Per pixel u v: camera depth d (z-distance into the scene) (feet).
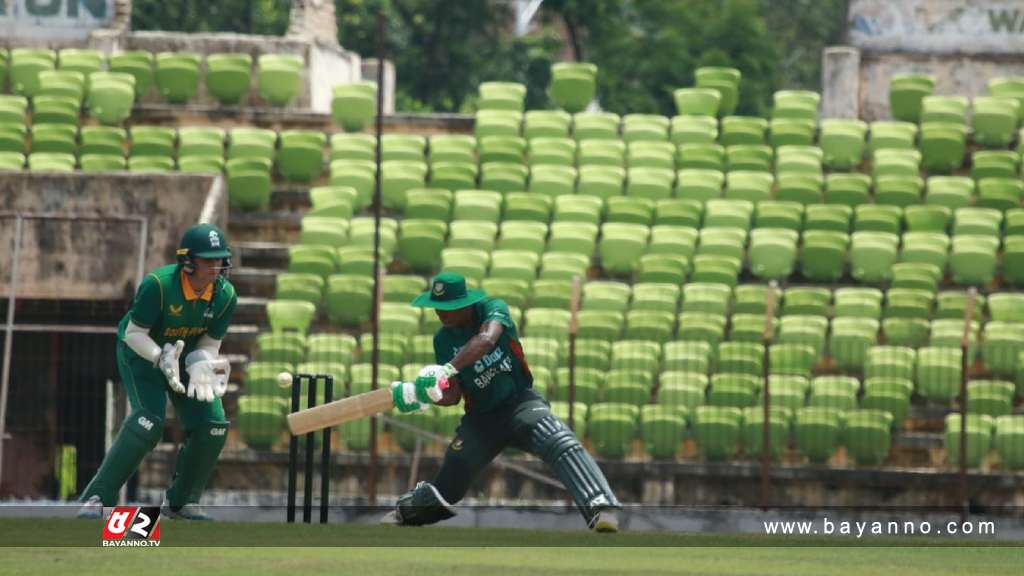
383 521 111.24
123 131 287.89
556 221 269.64
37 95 312.09
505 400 108.17
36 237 237.86
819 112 577.84
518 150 287.48
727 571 79.46
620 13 499.92
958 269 257.75
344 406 103.60
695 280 252.01
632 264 258.78
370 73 368.89
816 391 222.89
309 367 222.48
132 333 122.52
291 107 317.63
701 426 214.69
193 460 127.13
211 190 245.45
